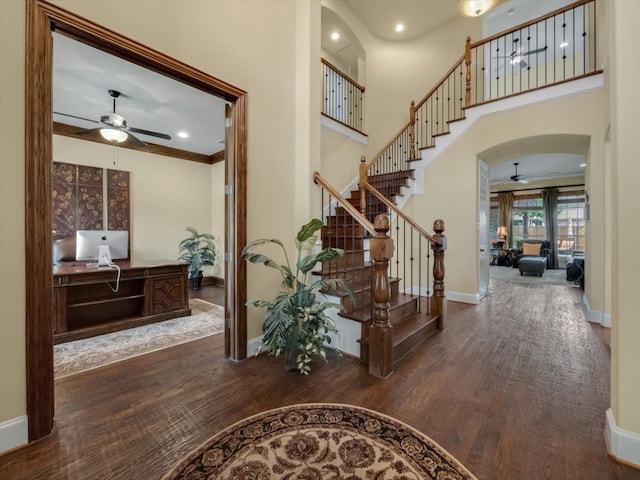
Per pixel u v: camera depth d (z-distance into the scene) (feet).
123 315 11.91
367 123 20.33
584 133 12.06
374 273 7.63
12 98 4.86
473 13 16.42
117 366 8.07
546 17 12.96
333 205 17.17
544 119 12.89
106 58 9.07
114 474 4.44
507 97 13.66
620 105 4.68
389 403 6.27
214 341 10.02
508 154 15.81
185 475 4.44
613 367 4.95
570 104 12.34
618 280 4.71
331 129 17.19
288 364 7.80
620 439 4.65
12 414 4.91
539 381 7.14
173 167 19.26
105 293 11.56
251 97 8.64
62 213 14.99
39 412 5.15
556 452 4.83
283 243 9.61
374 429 5.45
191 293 17.98
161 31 6.68
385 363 7.39
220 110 13.05
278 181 9.48
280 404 6.27
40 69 5.08
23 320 5.00
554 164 24.94
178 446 5.03
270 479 4.38
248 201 8.61
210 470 4.53
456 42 19.58
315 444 5.08
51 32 5.34
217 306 14.76
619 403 4.71
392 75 21.09
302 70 9.91
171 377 7.47
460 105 19.13
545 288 19.52
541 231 32.07
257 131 8.83
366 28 19.93
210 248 19.89
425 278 16.28
